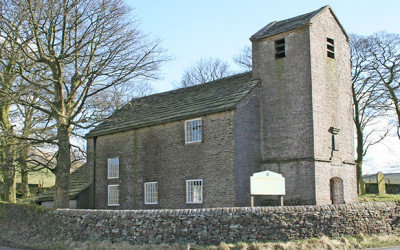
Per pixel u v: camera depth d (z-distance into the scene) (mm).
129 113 33281
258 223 16375
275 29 26719
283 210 16656
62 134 23938
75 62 23969
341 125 26078
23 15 21891
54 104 23828
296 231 16594
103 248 17594
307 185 23516
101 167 32594
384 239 17594
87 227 19188
